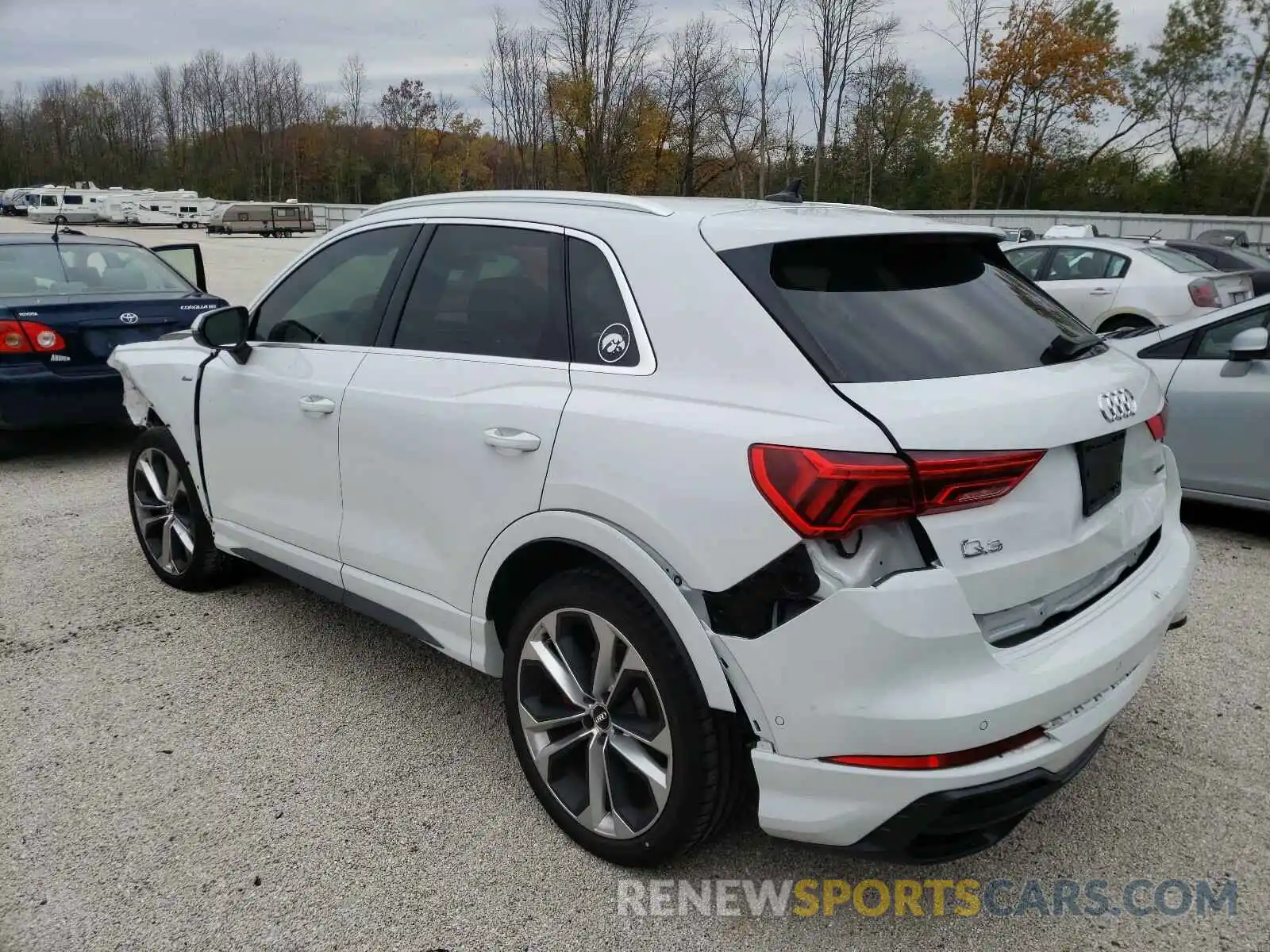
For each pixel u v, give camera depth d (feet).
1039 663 7.00
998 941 7.67
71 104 298.97
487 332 9.42
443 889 8.18
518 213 9.58
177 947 7.48
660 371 7.80
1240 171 122.42
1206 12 122.72
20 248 23.45
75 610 13.98
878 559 6.54
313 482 11.23
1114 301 32.50
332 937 7.62
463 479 9.14
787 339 7.20
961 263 8.85
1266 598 14.75
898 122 132.26
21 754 10.18
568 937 7.66
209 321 11.89
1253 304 17.44
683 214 8.40
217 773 9.87
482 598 9.18
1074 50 118.11
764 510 6.72
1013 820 7.43
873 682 6.49
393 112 203.62
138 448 14.61
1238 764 10.14
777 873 8.43
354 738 10.59
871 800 6.66
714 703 7.22
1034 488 7.10
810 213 8.71
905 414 6.62
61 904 7.94
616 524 7.71
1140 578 8.47
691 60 128.67
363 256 11.23
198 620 13.67
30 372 20.76
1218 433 17.37
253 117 243.19
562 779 8.78
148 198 194.90
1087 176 128.77
